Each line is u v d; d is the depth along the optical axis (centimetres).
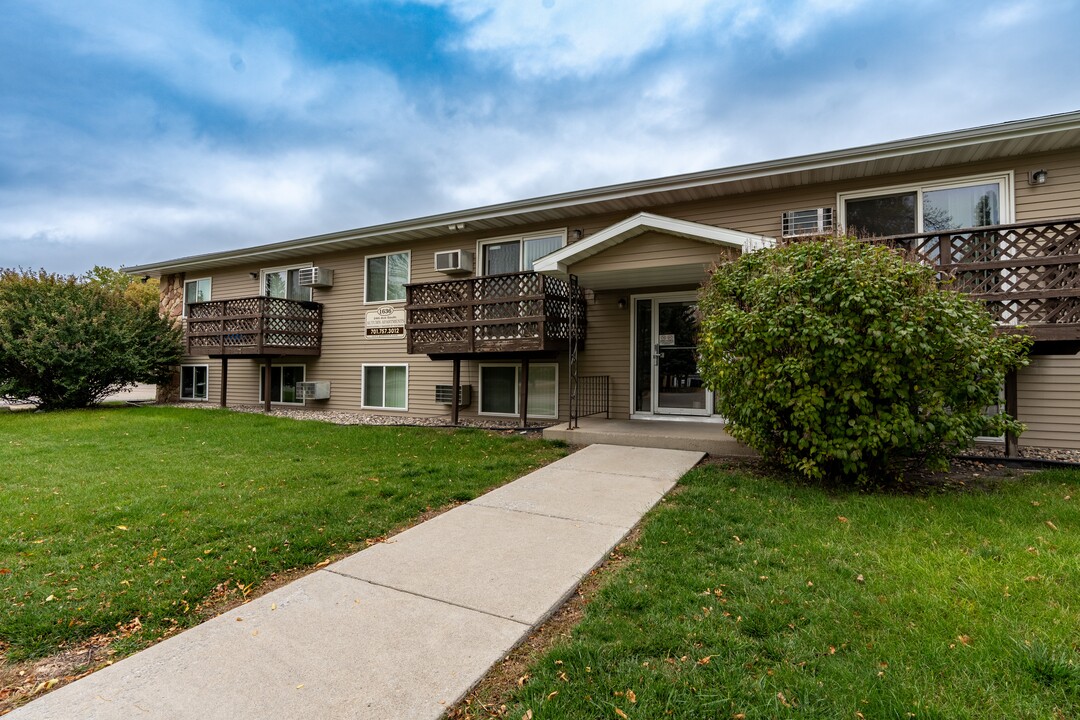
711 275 625
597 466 603
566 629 259
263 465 628
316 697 203
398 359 1179
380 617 266
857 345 463
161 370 1463
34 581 310
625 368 929
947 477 537
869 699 195
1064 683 202
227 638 248
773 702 193
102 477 565
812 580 296
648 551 346
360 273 1242
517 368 1058
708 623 251
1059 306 552
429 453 703
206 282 1520
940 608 261
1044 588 279
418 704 199
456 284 943
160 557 346
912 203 734
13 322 1248
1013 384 608
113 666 227
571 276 824
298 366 1359
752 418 528
